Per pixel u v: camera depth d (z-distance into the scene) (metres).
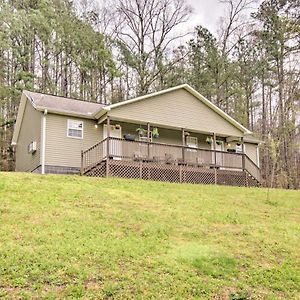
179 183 15.29
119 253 6.21
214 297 5.06
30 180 11.59
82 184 11.91
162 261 6.04
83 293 4.84
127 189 11.95
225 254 6.61
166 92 18.92
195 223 8.55
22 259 5.64
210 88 31.45
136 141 17.09
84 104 19.38
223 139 21.89
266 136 30.92
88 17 33.31
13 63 28.42
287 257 6.81
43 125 16.91
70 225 7.49
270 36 29.92
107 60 31.81
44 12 29.55
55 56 30.92
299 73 30.25
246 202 11.97
